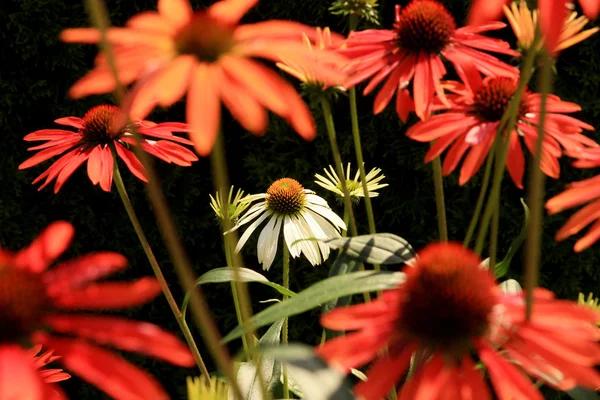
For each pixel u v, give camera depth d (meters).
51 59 1.96
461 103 0.89
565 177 1.92
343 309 0.81
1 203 1.94
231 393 0.95
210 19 0.77
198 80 0.76
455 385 0.78
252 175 2.07
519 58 0.86
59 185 1.06
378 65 0.90
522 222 1.91
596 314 0.79
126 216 2.05
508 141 0.84
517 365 0.87
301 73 0.91
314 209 1.30
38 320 0.76
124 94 0.74
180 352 0.75
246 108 0.75
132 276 2.08
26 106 1.96
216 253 2.12
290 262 1.99
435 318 0.79
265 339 1.02
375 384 0.78
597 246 1.94
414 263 0.85
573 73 1.88
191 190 2.04
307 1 1.92
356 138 0.92
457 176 1.89
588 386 0.77
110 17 1.94
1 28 1.93
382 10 1.87
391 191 1.99
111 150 1.08
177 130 1.10
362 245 0.86
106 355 0.75
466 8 1.81
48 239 0.78
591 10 0.73
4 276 0.76
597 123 1.92
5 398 0.72
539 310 0.79
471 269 0.80
